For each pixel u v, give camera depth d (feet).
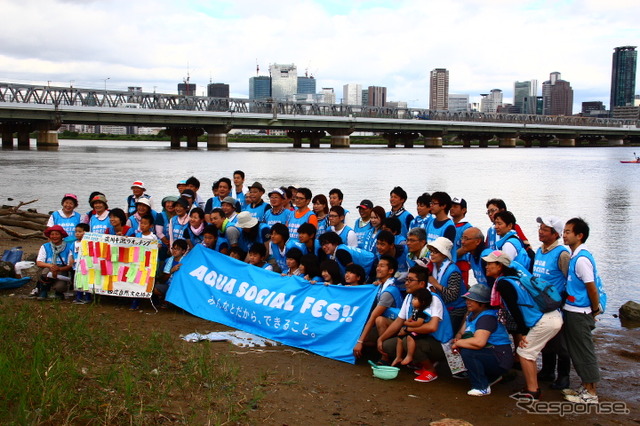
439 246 24.14
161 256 33.86
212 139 364.58
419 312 23.20
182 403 19.17
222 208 34.37
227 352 25.40
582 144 643.04
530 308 21.34
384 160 233.35
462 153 335.88
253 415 19.01
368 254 28.45
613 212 83.15
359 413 20.04
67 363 20.26
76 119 285.43
